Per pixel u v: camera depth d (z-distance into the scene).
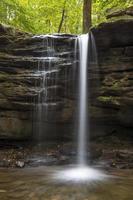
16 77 14.20
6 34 15.03
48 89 14.24
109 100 13.68
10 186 9.15
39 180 9.98
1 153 13.57
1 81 13.98
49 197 8.05
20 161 12.67
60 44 14.95
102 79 13.97
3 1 21.16
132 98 13.26
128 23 12.87
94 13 25.75
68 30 31.34
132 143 14.13
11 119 13.93
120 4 20.44
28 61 14.55
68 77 14.23
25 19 22.44
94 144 14.18
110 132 14.57
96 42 13.84
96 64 14.01
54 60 14.56
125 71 13.59
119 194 8.41
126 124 14.14
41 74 14.39
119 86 13.52
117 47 13.70
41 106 14.16
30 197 8.03
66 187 9.12
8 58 14.43
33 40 15.11
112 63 13.78
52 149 14.10
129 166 12.20
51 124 14.51
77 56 14.49
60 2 28.72
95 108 14.16
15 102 13.85
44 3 29.14
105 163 12.61
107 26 13.25
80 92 14.23
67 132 14.60
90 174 11.01
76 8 29.19
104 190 8.82
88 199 7.90
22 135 14.16
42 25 29.78
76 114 14.29
